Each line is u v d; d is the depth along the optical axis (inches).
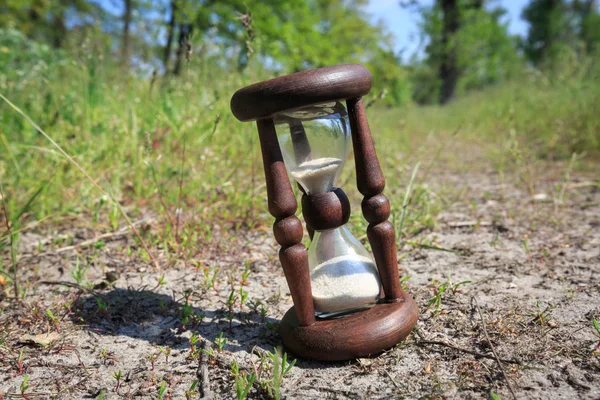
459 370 10.2
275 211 10.4
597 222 20.1
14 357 11.5
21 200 22.0
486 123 52.1
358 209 22.0
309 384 10.0
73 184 23.1
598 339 11.1
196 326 12.9
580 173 29.4
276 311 13.5
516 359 10.4
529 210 22.4
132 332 12.7
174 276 16.1
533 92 50.7
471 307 13.1
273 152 10.4
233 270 16.3
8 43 36.7
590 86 38.8
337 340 10.5
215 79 30.7
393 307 11.2
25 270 16.8
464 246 18.1
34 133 25.5
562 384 9.5
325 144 10.5
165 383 10.3
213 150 25.1
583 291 13.7
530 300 13.3
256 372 10.5
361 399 9.4
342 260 11.4
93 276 16.3
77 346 12.0
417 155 36.7
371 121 29.4
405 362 10.6
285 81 9.6
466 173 31.9
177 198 22.5
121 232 19.6
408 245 18.4
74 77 32.1
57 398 9.9
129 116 28.3
